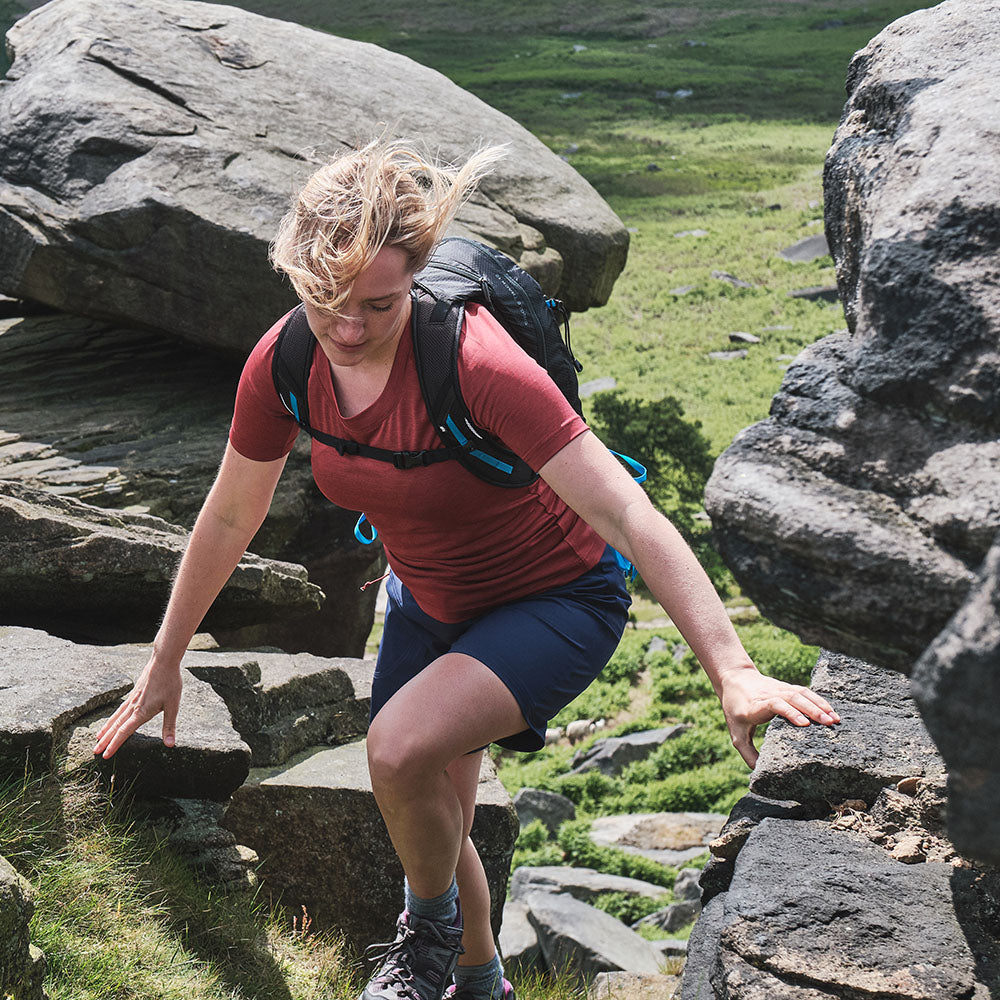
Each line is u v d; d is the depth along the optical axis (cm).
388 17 7762
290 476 902
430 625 266
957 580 143
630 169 4988
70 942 289
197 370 1026
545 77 6400
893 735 279
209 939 332
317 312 204
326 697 460
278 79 1110
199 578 275
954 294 155
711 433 2716
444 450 226
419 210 201
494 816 415
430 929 251
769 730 283
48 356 1032
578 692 247
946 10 246
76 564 465
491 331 222
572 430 215
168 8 1128
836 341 174
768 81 6316
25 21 1122
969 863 233
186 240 933
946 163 171
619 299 3766
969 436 152
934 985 198
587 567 254
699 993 234
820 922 213
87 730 348
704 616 211
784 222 4284
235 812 404
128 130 966
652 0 8088
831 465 161
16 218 935
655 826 1270
